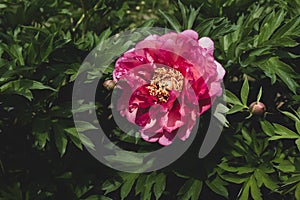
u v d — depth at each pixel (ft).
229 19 5.15
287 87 4.87
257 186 4.56
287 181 4.47
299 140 4.53
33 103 4.68
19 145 4.91
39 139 4.54
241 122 4.78
